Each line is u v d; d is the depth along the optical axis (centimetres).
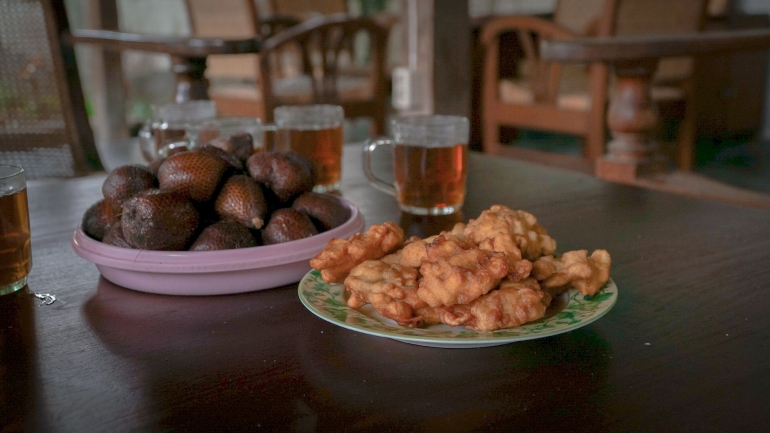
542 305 58
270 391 55
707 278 69
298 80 237
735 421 50
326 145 96
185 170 68
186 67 156
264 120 213
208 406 54
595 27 232
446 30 211
